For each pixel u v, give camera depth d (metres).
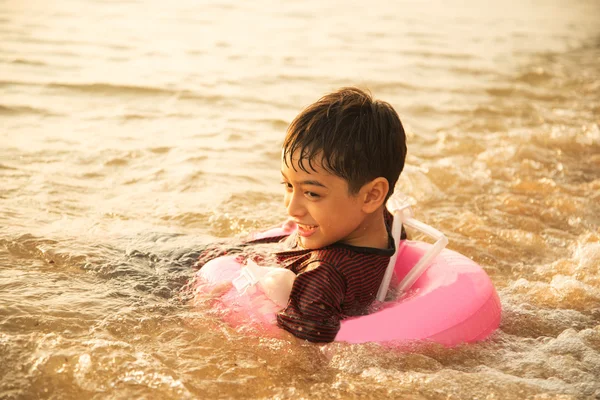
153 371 2.03
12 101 5.54
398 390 2.03
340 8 13.14
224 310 2.43
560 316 2.64
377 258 2.39
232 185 4.07
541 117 6.22
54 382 1.96
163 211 3.60
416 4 14.63
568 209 3.98
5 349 2.07
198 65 7.35
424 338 2.29
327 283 2.26
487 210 3.94
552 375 2.20
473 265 2.70
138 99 5.93
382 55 8.65
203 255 2.87
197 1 12.67
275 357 2.19
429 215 3.81
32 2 10.81
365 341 2.25
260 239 2.96
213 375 2.08
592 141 5.42
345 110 2.28
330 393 2.02
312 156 2.23
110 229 3.24
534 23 12.83
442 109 6.30
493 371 2.20
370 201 2.33
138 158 4.45
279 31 10.00
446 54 9.02
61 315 2.33
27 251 2.87
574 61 9.23
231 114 5.64
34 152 4.38
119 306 2.45
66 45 7.88
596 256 3.23
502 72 8.12
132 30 9.22
